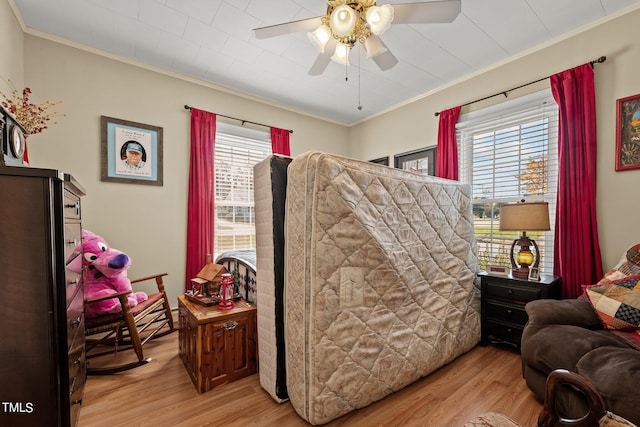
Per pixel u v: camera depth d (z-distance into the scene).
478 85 3.02
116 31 2.36
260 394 1.68
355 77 3.16
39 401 0.98
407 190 1.83
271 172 1.62
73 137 2.49
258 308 1.78
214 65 2.91
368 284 1.57
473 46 2.56
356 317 1.52
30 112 1.80
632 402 1.04
